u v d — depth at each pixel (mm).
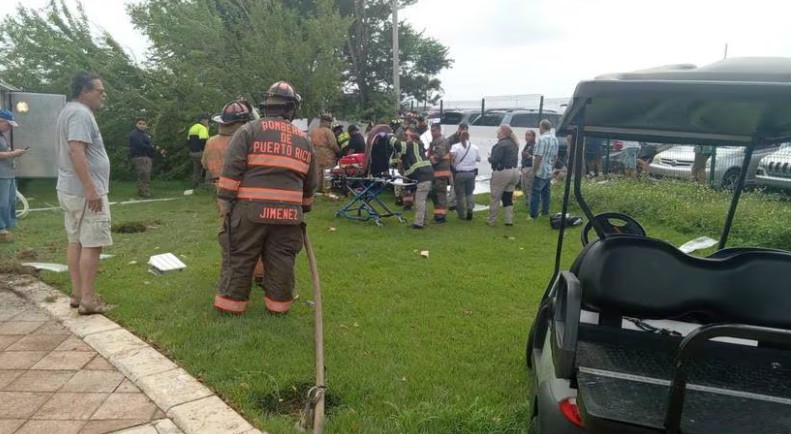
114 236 7848
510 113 17250
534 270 6746
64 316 4605
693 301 2982
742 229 8789
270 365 3812
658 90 2621
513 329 4777
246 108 5516
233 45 13867
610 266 3025
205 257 6699
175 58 14031
